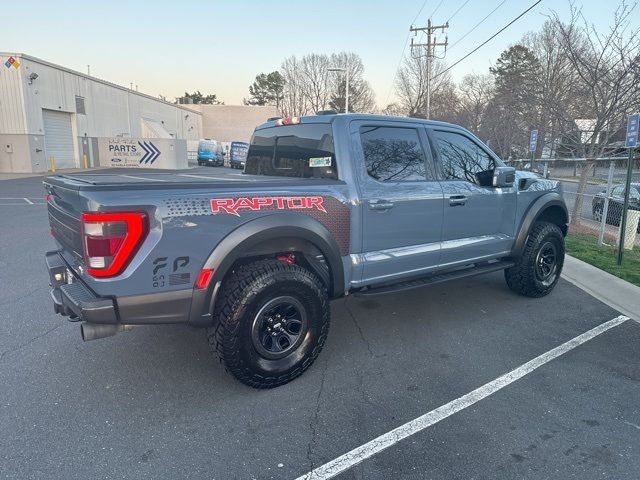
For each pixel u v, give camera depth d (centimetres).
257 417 308
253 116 7531
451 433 290
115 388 344
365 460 265
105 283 274
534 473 254
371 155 393
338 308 520
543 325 471
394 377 363
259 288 317
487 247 487
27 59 2712
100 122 3691
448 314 502
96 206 268
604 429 295
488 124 2569
